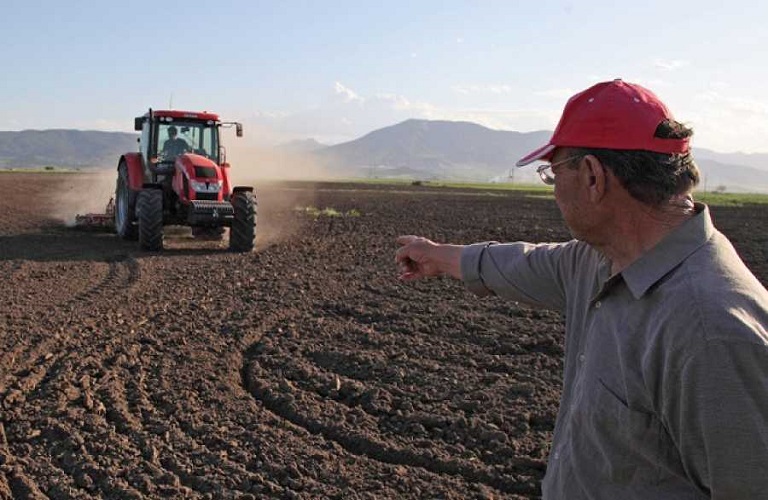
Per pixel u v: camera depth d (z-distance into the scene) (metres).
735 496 1.56
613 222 1.84
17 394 5.31
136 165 14.20
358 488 4.05
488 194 42.38
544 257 2.37
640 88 1.81
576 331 2.12
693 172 1.79
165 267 10.95
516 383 5.66
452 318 7.63
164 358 6.24
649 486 1.74
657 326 1.67
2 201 23.89
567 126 1.83
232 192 13.67
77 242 14.08
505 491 4.09
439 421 4.92
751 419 1.52
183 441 4.58
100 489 4.02
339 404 5.26
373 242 14.68
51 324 7.29
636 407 1.72
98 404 5.12
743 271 1.69
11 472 4.21
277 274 10.43
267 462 4.30
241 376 5.96
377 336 6.95
